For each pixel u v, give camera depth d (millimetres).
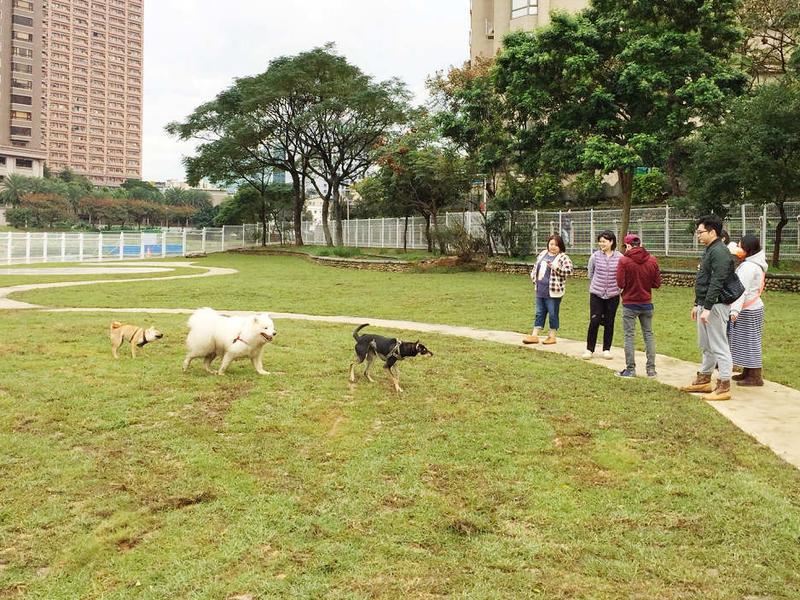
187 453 5117
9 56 101562
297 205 49031
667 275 20844
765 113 17562
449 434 5652
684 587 3295
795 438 5633
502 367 8477
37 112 105875
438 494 4402
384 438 5531
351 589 3258
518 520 4051
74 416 6008
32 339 9867
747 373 7730
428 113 39812
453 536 3828
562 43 23016
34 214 90750
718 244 6953
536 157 24891
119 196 113125
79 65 151000
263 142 45500
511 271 26234
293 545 3689
